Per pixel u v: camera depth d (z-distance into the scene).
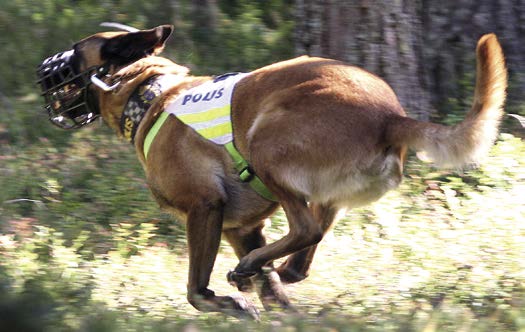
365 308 7.55
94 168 11.12
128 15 14.21
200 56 13.60
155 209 10.14
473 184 10.81
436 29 12.76
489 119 6.77
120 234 9.41
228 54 13.62
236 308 7.49
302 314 7.22
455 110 12.39
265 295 7.70
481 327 6.74
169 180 7.59
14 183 10.63
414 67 11.71
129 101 7.96
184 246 9.70
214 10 14.25
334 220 7.67
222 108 7.42
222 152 7.43
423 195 10.47
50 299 6.04
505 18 12.91
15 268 8.15
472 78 12.64
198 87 7.70
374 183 7.08
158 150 7.64
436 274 8.30
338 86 7.09
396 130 6.93
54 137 11.97
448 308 7.29
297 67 7.30
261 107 7.22
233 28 14.02
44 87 8.38
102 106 8.25
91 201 10.59
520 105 12.49
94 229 9.90
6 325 4.97
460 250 8.87
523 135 11.98
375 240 9.33
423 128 6.83
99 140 11.70
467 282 8.05
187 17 14.20
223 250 9.55
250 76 7.48
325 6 11.60
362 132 6.96
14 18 13.83
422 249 8.89
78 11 14.22
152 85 7.88
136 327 6.57
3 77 13.05
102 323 6.42
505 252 8.65
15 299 5.08
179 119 7.56
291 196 7.11
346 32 11.52
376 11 11.39
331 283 8.30
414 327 6.63
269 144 7.09
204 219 7.49
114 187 10.63
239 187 7.53
